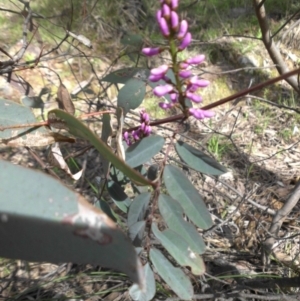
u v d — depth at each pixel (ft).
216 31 2.12
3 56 1.51
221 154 1.65
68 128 0.59
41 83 1.65
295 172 1.62
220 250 1.25
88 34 1.90
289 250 1.30
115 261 0.37
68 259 0.37
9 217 0.38
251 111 1.89
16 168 0.39
